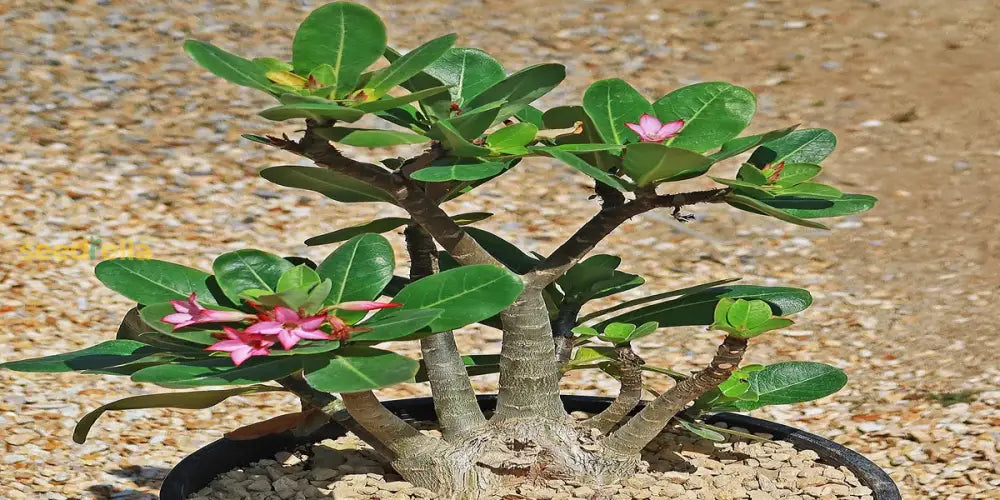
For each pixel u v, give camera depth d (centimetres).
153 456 808
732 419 598
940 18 1909
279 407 918
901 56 1781
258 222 1310
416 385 973
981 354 982
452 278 421
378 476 523
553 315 544
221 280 438
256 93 1641
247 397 934
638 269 1223
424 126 453
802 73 1734
